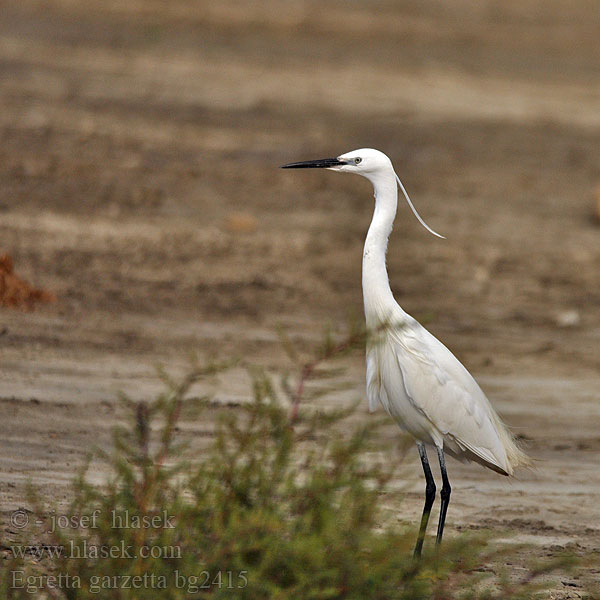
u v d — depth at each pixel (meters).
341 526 5.42
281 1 50.16
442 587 5.75
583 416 11.98
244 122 29.77
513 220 23.47
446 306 16.84
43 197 20.52
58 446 9.19
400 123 31.69
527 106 35.94
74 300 14.59
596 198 24.44
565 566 6.46
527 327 16.02
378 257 8.34
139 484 5.52
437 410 7.90
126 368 11.84
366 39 44.00
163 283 16.25
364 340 6.06
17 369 11.25
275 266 18.22
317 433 9.52
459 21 50.44
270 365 12.62
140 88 32.03
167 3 45.91
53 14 41.34
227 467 5.57
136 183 22.75
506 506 9.12
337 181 25.83
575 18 54.06
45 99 29.09
